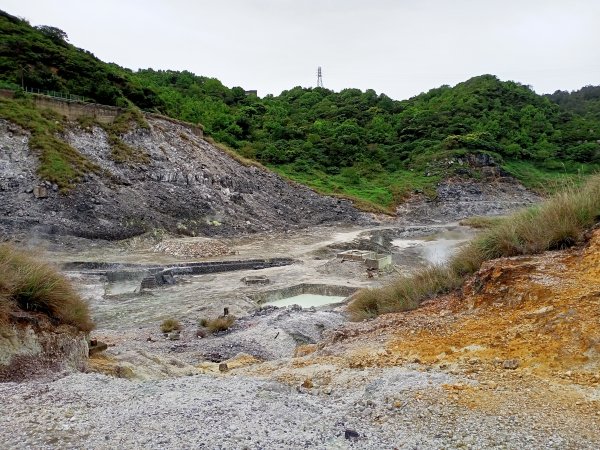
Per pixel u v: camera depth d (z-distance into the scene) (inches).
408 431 149.3
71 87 1900.8
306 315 632.4
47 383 213.0
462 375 190.9
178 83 3666.3
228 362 417.4
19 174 1331.2
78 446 142.6
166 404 179.6
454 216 2385.6
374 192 2492.6
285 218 1916.8
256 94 4352.9
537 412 152.3
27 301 278.2
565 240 293.3
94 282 926.4
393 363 224.8
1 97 1553.9
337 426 157.0
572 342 192.4
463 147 2962.6
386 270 1068.5
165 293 892.0
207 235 1514.5
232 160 2171.5
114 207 1381.6
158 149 1791.3
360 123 3602.4
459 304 292.8
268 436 148.9
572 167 2869.1
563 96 5098.4
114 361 329.4
